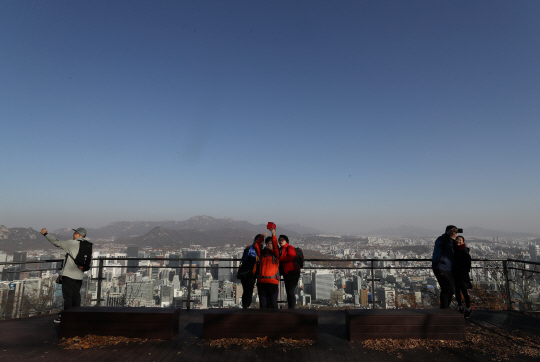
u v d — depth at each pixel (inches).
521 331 181.3
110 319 169.5
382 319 165.8
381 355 145.0
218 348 153.6
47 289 329.1
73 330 169.6
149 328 167.5
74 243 210.4
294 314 165.9
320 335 175.6
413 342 159.8
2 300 300.8
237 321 165.9
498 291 277.7
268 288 197.8
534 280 272.2
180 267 246.1
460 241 213.8
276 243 200.4
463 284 207.6
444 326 164.6
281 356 143.3
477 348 153.9
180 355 143.9
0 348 153.1
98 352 147.6
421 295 343.9
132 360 137.6
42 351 149.3
